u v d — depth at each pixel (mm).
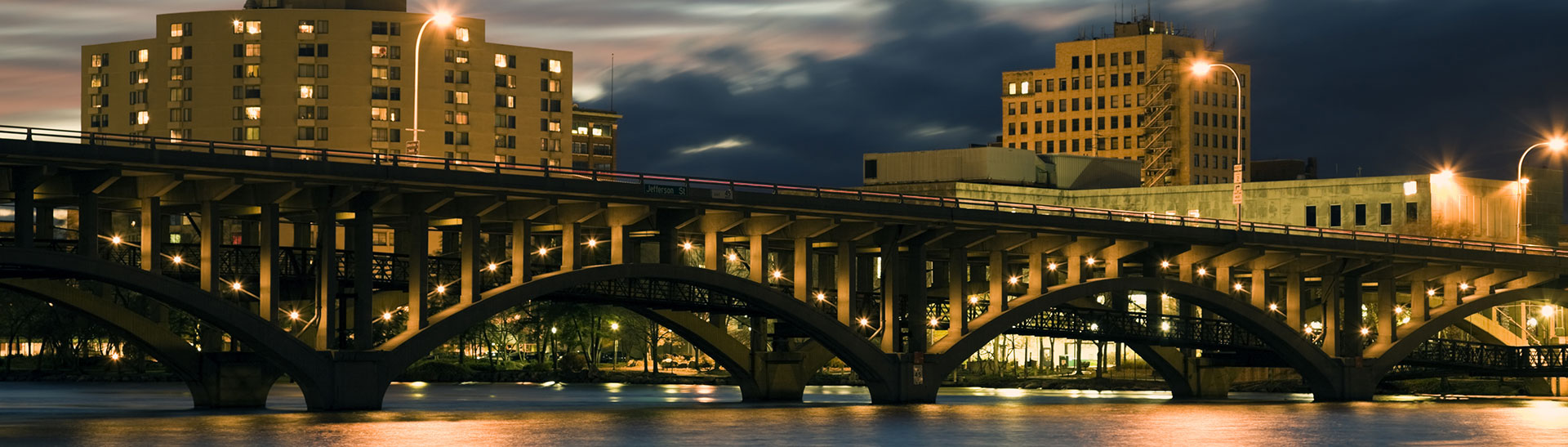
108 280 58062
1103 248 86750
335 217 64062
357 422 59500
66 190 58469
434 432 55812
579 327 147000
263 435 53500
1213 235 88938
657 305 78938
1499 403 93875
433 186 64062
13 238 61344
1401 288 112125
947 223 79188
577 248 69312
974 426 63281
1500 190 148750
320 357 63031
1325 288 97125
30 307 147625
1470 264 100250
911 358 79812
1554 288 105875
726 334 85625
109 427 57625
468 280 66812
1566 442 57344
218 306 60406
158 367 157750
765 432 57906
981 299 98750
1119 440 56531
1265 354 97812
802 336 80312
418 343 65188
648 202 69875
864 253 85062
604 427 60438
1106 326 92938
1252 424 66938
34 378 144375
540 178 66250
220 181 60469
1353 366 96500
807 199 74625
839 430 59656
